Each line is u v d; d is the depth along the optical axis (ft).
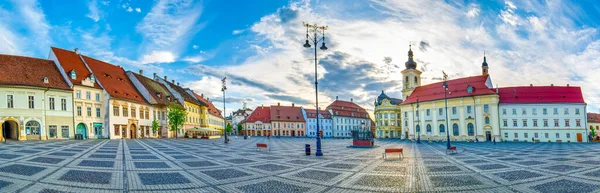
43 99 177.68
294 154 95.81
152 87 267.59
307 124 486.79
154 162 68.18
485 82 280.51
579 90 270.05
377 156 91.35
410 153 106.63
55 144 126.72
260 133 469.57
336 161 75.92
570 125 258.57
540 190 42.60
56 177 46.80
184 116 250.98
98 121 201.67
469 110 274.36
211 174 53.26
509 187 44.52
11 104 168.25
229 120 641.81
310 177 51.42
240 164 67.67
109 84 217.36
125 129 217.97
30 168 54.70
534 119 263.08
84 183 43.32
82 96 194.18
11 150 91.35
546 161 79.77
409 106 317.42
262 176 51.88
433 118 295.48
